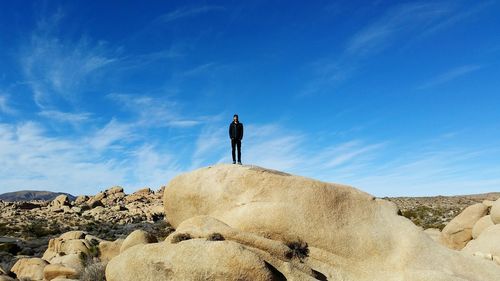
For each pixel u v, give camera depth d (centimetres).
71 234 3547
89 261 2617
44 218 7375
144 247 1523
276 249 1520
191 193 1888
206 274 1359
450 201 8469
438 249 1669
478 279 1560
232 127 2092
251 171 1811
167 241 1589
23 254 4066
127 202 10156
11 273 2572
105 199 10381
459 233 2695
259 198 1744
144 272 1467
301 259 1577
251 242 1533
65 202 9312
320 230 1652
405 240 1670
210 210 1831
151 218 7481
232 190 1797
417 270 1564
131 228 6319
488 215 2512
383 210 1777
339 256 1620
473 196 9575
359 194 1792
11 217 7412
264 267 1348
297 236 1647
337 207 1716
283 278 1427
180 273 1391
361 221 1706
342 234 1655
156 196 10525
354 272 1580
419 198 9625
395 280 1550
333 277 1553
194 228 1611
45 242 4897
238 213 1727
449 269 1589
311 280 1436
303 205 1694
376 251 1641
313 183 1752
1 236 5444
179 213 1950
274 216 1675
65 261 2778
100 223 6981
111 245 2895
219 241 1420
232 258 1353
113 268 1562
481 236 2138
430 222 5266
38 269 2623
